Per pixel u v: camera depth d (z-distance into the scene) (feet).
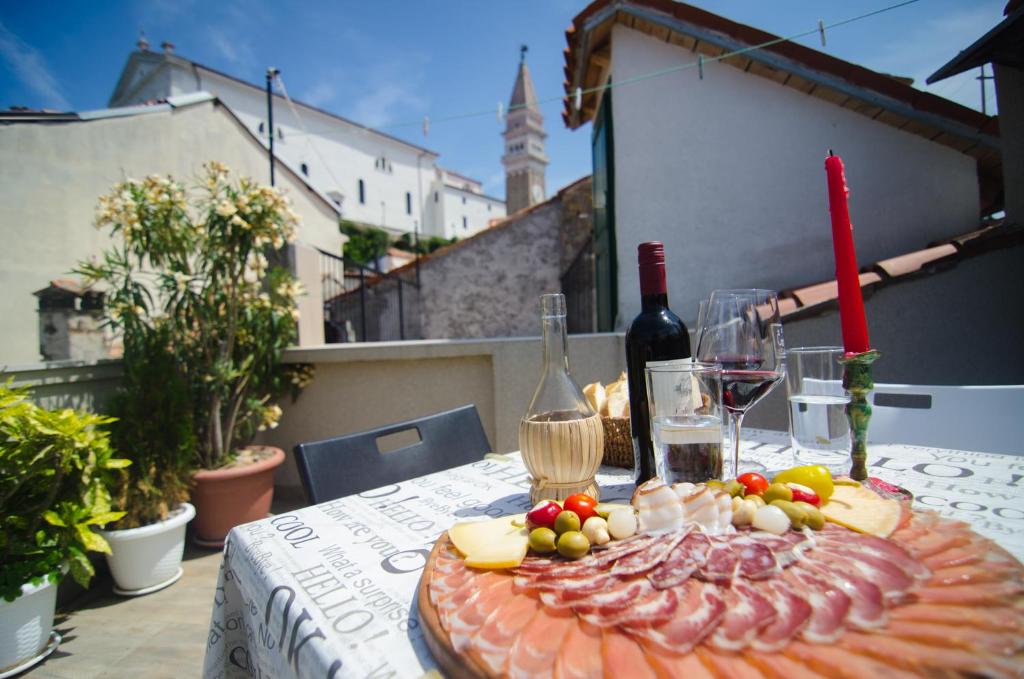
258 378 11.02
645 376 3.02
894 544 1.93
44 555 6.44
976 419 4.59
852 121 12.79
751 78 13.57
